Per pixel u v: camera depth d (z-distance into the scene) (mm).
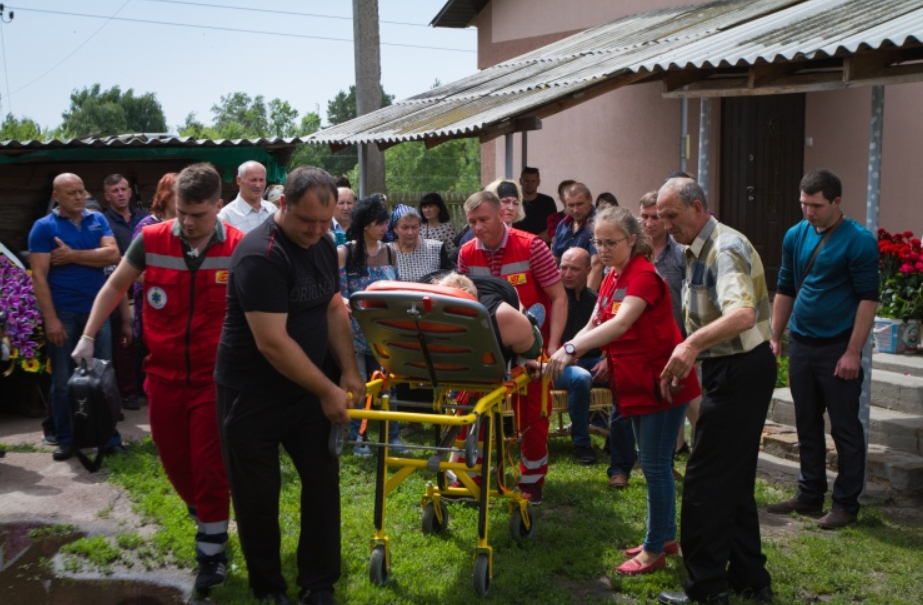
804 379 5973
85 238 7168
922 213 10555
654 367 4949
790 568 5180
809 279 5926
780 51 6484
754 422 4566
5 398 8727
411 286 4637
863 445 5855
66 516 6105
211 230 4824
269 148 11398
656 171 13492
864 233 5758
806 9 8562
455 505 6113
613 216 4961
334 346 4750
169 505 6137
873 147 6199
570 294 7195
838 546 5484
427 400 6379
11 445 7559
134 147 10438
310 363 4301
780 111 12023
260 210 7703
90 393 5281
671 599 4746
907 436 6723
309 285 4398
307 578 4637
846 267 5781
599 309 5230
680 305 6484
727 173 12727
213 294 4828
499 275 6113
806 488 6059
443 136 10312
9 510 6188
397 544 5512
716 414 4559
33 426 8219
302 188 4164
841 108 11289
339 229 7996
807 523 5898
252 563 4645
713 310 4621
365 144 12578
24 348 7801
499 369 4844
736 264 4484
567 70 10883
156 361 4914
